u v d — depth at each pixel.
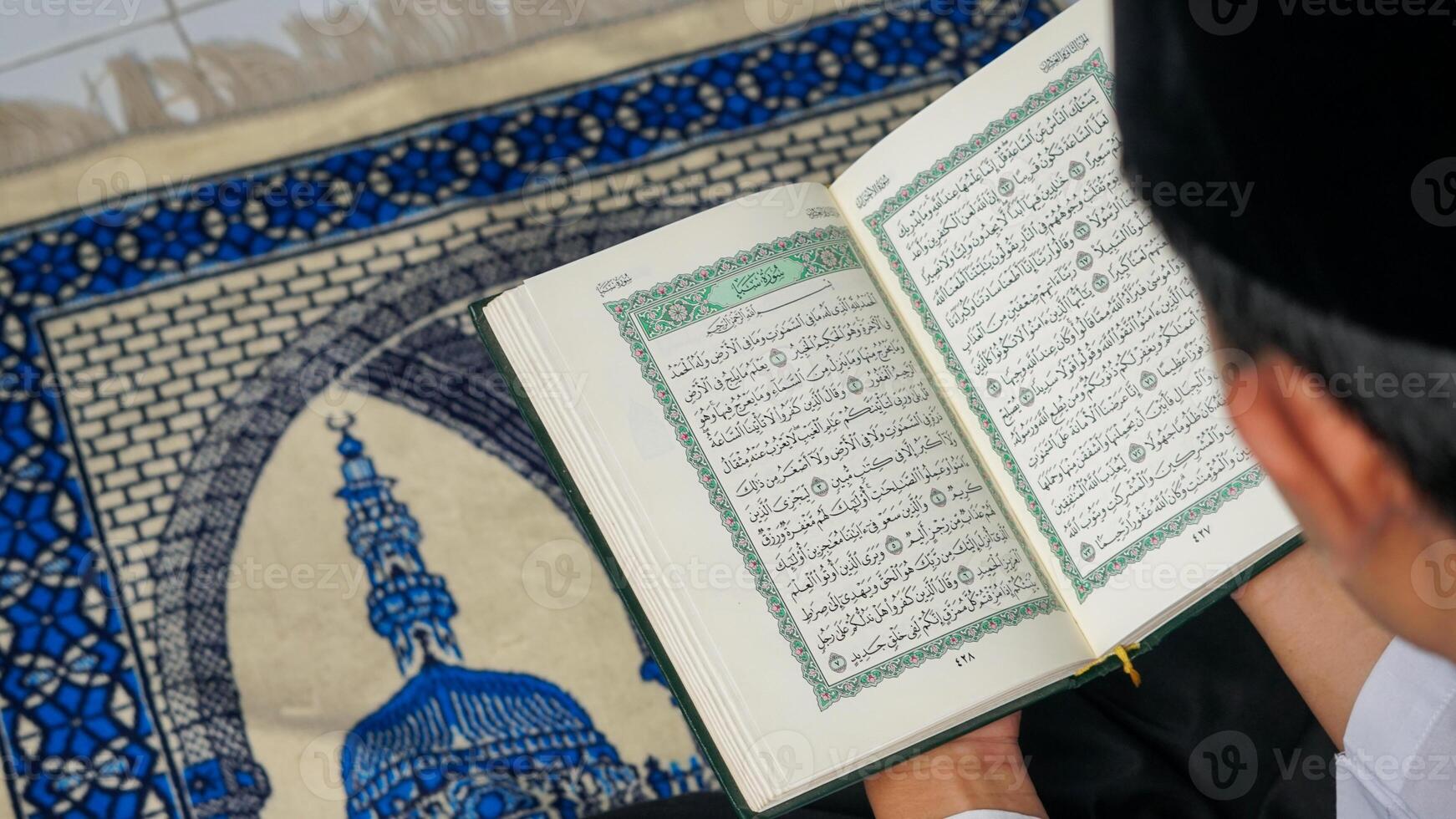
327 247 1.36
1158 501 0.69
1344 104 0.36
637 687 1.21
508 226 1.38
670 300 0.72
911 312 0.77
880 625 0.68
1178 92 0.40
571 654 1.21
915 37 1.49
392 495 1.26
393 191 1.39
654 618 0.69
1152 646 0.70
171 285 1.33
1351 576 0.44
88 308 1.31
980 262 0.74
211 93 1.41
